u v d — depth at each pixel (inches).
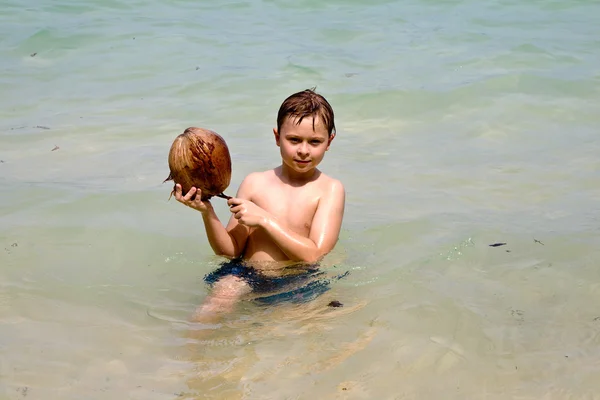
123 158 239.3
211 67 322.0
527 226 193.6
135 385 130.5
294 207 172.4
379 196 213.5
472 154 244.5
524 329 147.1
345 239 186.5
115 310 155.7
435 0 424.2
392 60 330.6
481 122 270.5
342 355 138.9
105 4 412.2
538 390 128.7
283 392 128.4
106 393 128.2
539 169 231.1
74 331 147.3
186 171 153.1
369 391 128.6
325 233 168.9
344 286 162.6
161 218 200.5
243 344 142.7
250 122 268.7
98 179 223.8
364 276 167.5
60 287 164.6
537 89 296.7
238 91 295.9
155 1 420.8
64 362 137.0
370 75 312.8
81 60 331.6
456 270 171.0
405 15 398.3
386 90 295.9
